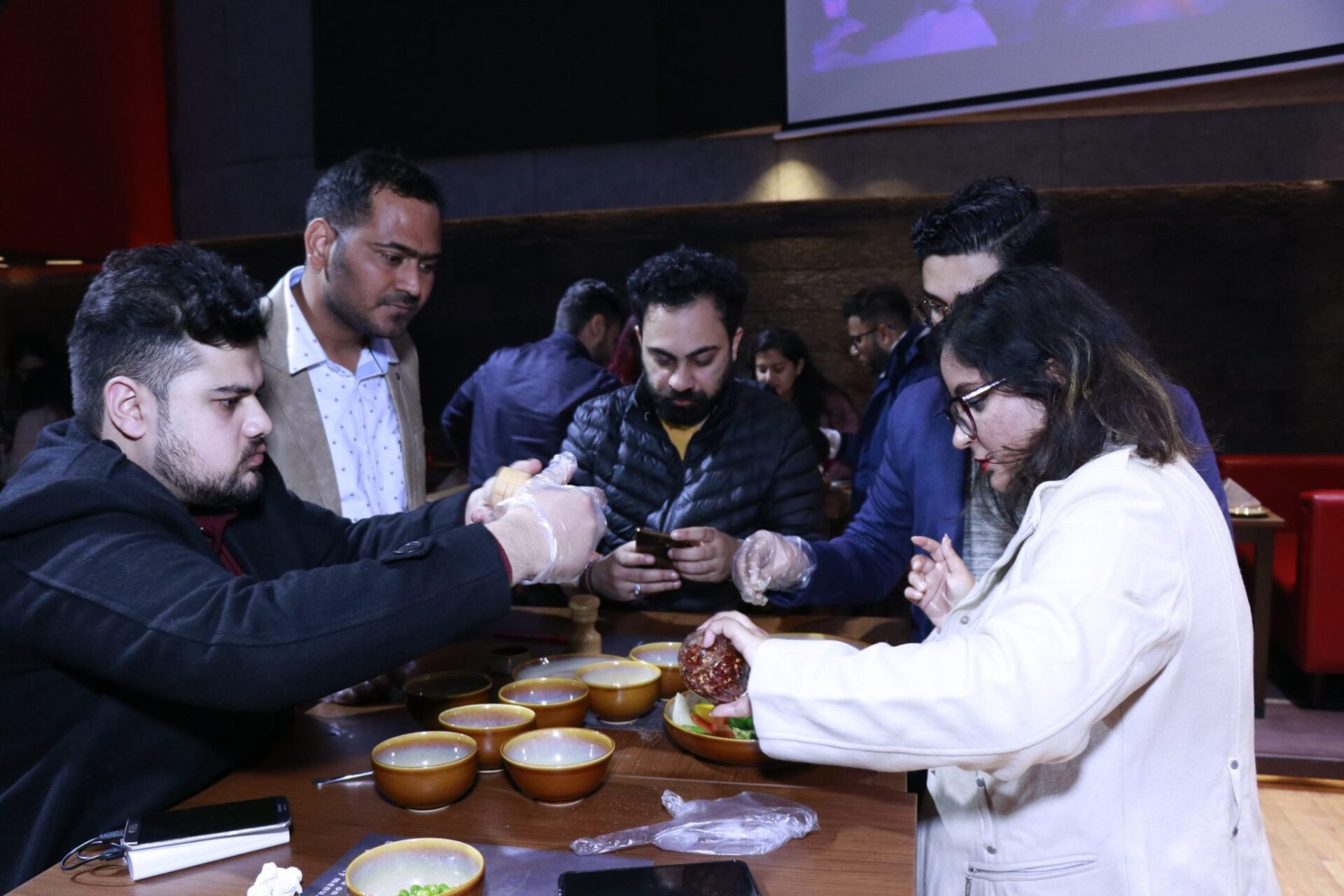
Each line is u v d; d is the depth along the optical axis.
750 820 1.03
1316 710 3.47
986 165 4.61
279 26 5.36
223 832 0.98
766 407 2.14
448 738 1.14
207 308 1.12
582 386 3.24
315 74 5.24
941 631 1.15
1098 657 0.86
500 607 1.07
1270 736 3.24
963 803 1.10
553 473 1.41
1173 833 0.97
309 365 1.95
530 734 1.16
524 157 5.09
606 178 5.00
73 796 1.09
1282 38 3.40
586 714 1.38
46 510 1.03
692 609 2.02
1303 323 4.77
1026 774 1.02
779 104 4.46
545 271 5.40
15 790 1.08
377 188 1.81
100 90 4.80
